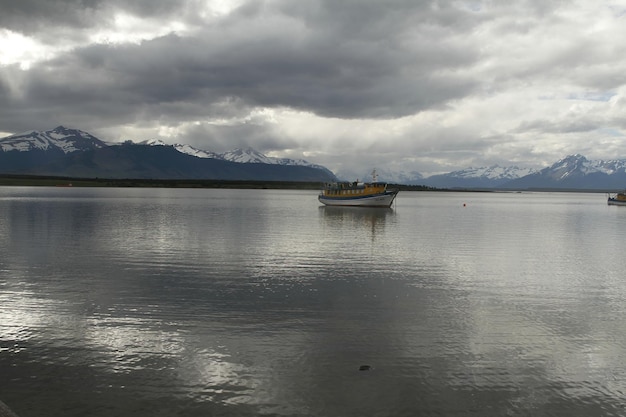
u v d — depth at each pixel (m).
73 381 17.08
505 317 25.03
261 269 37.00
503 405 15.88
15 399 15.85
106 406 15.46
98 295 28.50
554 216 115.69
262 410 15.35
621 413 15.52
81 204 124.50
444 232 68.44
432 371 18.20
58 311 25.11
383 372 18.02
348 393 16.44
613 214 127.88
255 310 25.55
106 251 44.97
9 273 34.72
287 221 82.88
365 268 38.03
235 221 80.44
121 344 20.47
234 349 20.00
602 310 26.59
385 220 89.88
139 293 29.06
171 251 45.47
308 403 15.78
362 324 23.41
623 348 20.80
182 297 28.17
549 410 15.64
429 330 22.70
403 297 28.80
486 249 50.50
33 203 125.69
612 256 46.78
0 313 24.66
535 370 18.47
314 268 37.75
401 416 15.13
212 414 15.09
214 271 36.06
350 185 136.38
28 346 20.20
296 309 25.84
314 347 20.31
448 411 15.45
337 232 65.31
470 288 31.50
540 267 39.91
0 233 58.34
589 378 17.88
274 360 18.95
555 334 22.48
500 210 143.00
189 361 18.78
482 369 18.45
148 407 15.44
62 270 35.91
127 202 140.50
